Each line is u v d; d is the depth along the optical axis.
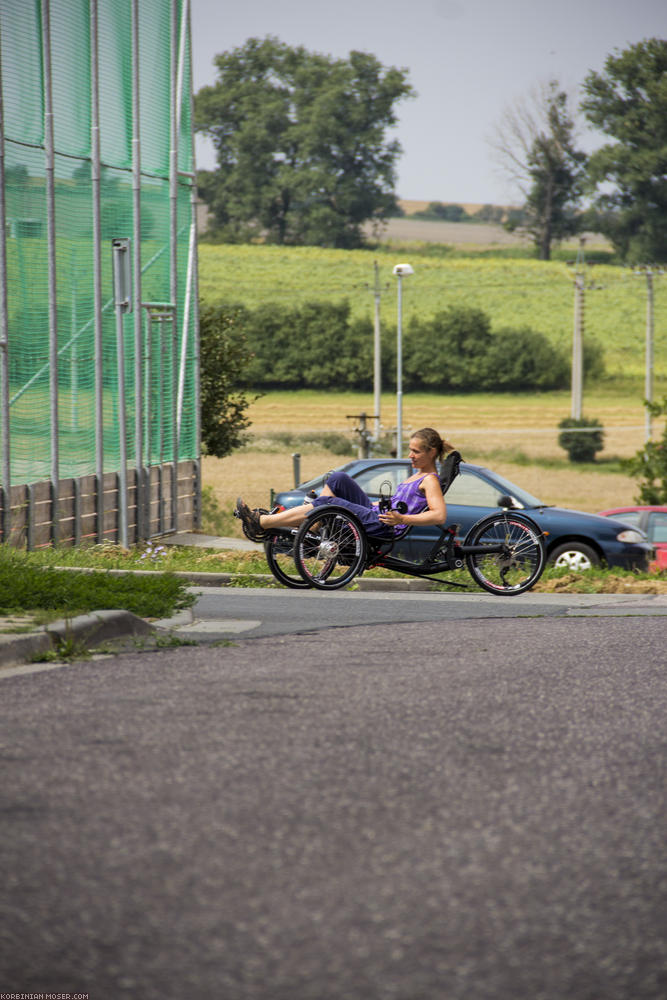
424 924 10.29
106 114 50.50
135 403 51.19
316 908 10.55
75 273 48.19
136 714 17.31
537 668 21.33
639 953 9.84
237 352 77.50
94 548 45.66
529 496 44.72
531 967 9.58
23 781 14.00
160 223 55.31
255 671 20.78
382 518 30.69
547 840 12.32
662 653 23.06
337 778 14.30
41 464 45.28
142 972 9.40
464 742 16.02
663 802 13.62
